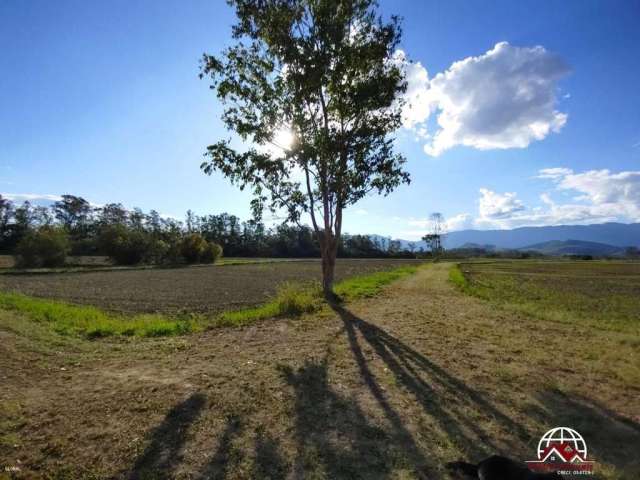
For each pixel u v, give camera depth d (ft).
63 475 11.66
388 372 21.63
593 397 18.22
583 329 34.37
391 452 13.03
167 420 15.26
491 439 14.10
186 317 43.11
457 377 20.89
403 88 48.57
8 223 266.98
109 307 53.11
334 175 47.55
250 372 21.35
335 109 50.31
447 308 46.29
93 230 324.19
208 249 219.00
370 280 84.48
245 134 51.21
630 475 11.91
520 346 27.89
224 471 11.85
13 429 14.46
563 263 255.50
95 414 15.80
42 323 35.70
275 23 45.80
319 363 23.17
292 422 15.23
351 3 46.57
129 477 11.57
